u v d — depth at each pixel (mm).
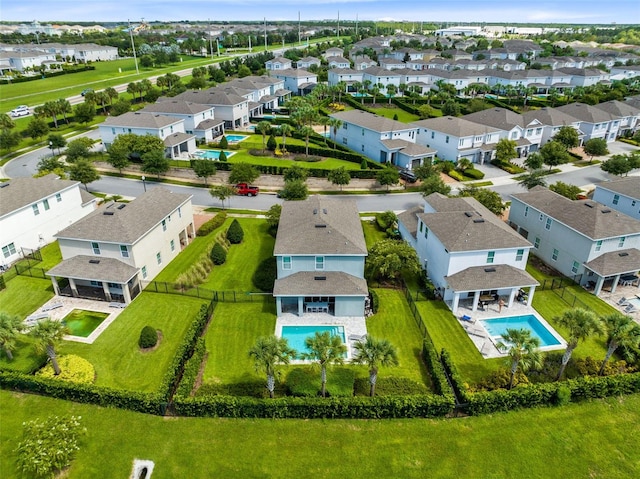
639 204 50031
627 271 39406
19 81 132000
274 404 26719
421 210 50250
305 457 24875
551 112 85438
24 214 44969
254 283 41469
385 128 73312
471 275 37219
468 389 29141
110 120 76438
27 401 27953
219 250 44469
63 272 37406
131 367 31125
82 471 24062
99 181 66812
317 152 78125
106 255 38344
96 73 152250
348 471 24188
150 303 38062
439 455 25078
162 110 83312
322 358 26203
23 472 23438
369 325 35812
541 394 27797
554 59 163000
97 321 35812
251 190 62750
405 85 124688
